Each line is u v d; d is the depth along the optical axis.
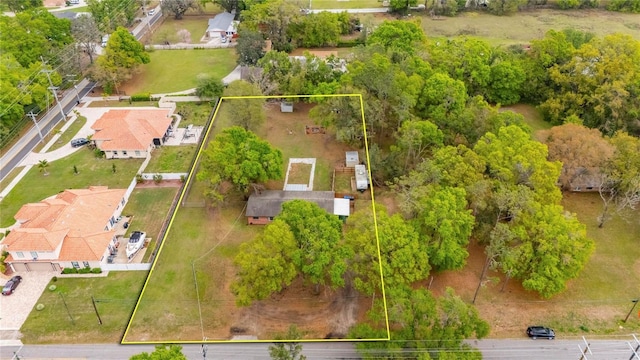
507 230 49.84
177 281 52.69
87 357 45.81
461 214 50.75
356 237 48.47
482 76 80.69
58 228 55.91
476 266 54.97
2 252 55.38
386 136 73.31
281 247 46.94
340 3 136.75
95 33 101.25
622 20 122.00
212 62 103.50
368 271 47.31
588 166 61.09
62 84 93.25
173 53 108.00
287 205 50.88
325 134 76.69
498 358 45.47
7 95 74.69
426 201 51.97
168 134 79.31
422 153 64.69
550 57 82.31
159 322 48.62
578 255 48.84
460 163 55.31
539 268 49.12
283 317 48.78
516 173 55.84
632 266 54.94
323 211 51.38
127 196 65.44
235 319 48.72
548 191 55.31
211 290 51.72
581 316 49.53
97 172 71.00
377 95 69.06
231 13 126.00
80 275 54.25
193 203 63.53
